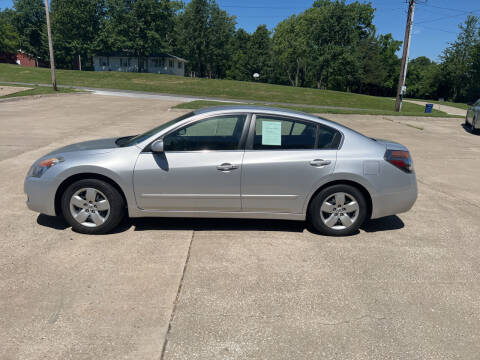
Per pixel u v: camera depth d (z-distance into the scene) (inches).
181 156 162.9
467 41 2701.8
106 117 571.8
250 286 128.3
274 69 3058.6
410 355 98.3
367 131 568.4
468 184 283.0
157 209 166.7
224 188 163.9
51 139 383.6
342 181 169.9
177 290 124.0
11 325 103.6
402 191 172.1
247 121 166.9
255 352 97.0
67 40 2487.7
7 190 221.1
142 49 2278.5
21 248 149.9
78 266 137.2
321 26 2295.8
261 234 173.2
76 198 163.0
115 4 2212.1
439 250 163.3
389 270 143.5
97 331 102.6
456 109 1331.2
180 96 1170.0
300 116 170.2
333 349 99.3
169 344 98.7
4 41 2529.5
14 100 757.9
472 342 104.3
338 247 162.2
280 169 163.8
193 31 2807.6
